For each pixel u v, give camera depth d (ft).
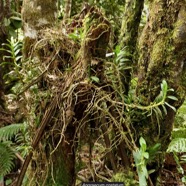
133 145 4.40
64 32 4.64
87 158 5.20
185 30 4.44
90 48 4.10
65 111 4.31
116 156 4.70
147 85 4.71
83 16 4.54
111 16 9.88
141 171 4.12
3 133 6.16
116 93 4.33
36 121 4.62
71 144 4.60
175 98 4.38
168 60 4.58
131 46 5.11
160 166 4.98
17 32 10.05
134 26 5.12
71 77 4.26
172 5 4.50
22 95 4.97
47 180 4.76
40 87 4.64
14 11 10.52
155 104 4.20
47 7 6.24
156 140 4.74
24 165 4.64
